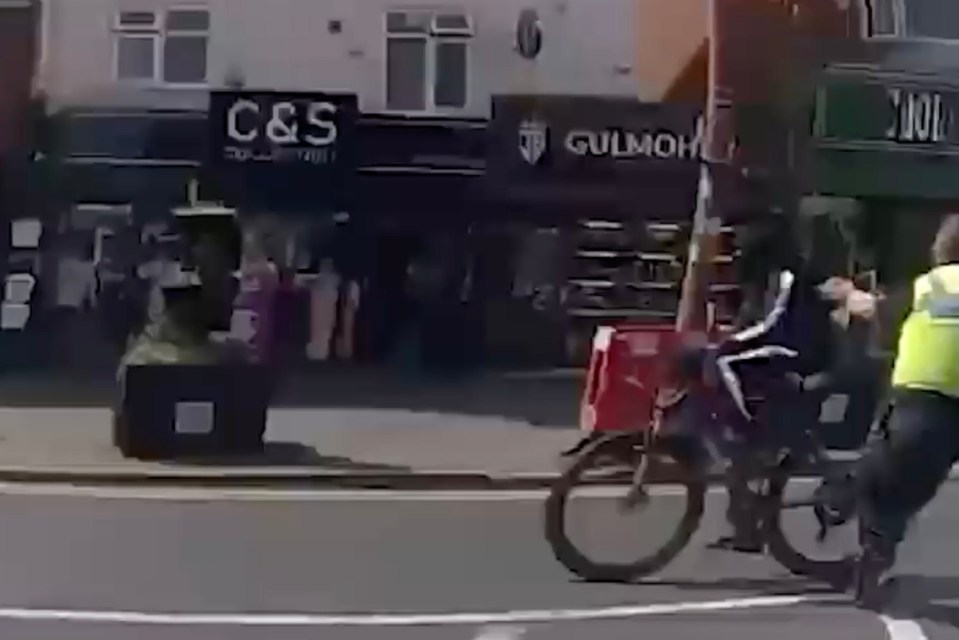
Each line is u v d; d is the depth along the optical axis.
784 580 10.28
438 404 21.53
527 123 26.64
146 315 26.08
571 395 22.97
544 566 10.82
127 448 15.99
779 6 26.44
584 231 26.89
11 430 18.06
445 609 9.48
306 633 8.84
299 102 26.14
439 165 26.55
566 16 26.64
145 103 26.16
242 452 16.20
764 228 25.83
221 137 26.11
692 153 26.66
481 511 13.36
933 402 9.35
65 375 24.97
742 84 26.30
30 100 25.98
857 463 10.18
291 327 26.44
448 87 26.70
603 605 9.59
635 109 26.69
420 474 15.23
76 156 26.11
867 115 27.20
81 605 9.50
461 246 26.86
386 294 26.73
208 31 26.33
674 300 26.89
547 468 15.73
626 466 10.26
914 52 27.53
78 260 26.16
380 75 26.56
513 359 26.95
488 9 26.62
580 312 26.95
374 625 9.05
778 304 10.88
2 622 9.02
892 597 9.68
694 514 10.29
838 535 10.55
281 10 26.45
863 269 27.06
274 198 26.22
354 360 26.69
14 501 13.70
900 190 27.44
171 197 26.19
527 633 8.89
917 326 9.44
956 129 27.89
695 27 26.47
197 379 16.03
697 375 10.28
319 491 14.63
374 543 11.74
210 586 10.12
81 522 12.58
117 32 26.16
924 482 9.48
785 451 10.43
